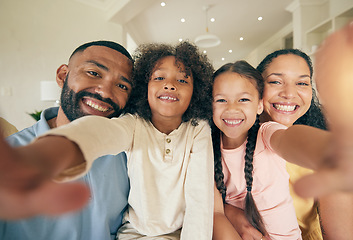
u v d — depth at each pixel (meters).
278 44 4.38
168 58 0.69
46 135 0.27
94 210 0.60
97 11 3.20
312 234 0.75
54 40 2.89
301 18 3.08
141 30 4.06
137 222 0.63
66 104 0.67
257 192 0.69
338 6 2.75
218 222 0.64
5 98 2.65
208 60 0.84
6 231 0.52
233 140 0.75
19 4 2.69
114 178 0.65
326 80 0.16
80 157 0.29
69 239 0.56
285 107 0.81
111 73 0.67
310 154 0.28
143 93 0.71
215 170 0.73
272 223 0.66
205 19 3.69
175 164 0.64
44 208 0.14
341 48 0.16
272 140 0.54
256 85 0.70
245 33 4.34
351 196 0.66
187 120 0.72
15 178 0.14
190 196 0.61
